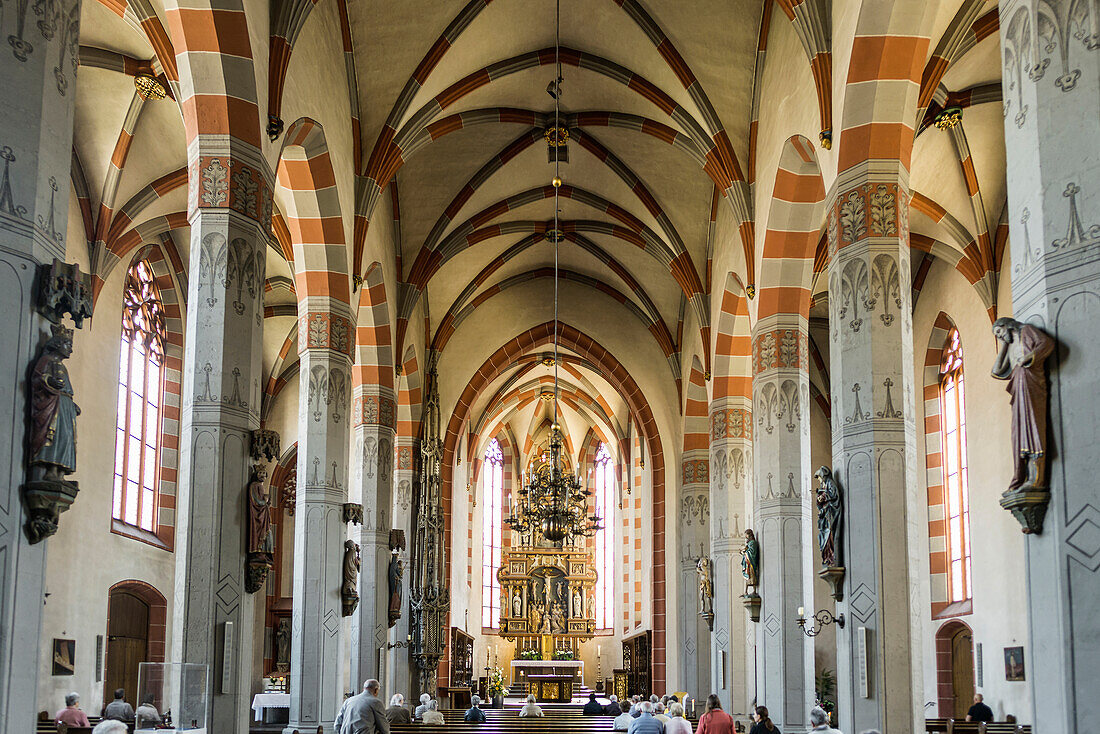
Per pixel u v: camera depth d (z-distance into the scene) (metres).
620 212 29.72
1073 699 7.58
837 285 15.16
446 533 36.56
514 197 29.88
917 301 29.69
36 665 8.01
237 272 14.45
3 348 7.86
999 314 24.36
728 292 25.42
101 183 22.75
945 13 16.94
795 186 19.69
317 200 19.69
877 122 15.02
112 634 24.91
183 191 24.16
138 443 26.52
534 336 36.62
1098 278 7.84
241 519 14.02
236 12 14.30
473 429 45.28
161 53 16.64
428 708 23.86
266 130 15.34
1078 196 8.06
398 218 28.05
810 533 20.23
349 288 20.53
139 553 25.70
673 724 18.23
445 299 33.66
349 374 20.27
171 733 11.62
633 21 21.91
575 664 48.72
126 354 25.72
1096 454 7.68
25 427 8.00
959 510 27.69
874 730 12.35
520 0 21.69
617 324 36.47
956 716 27.50
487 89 24.36
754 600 20.48
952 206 24.23
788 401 20.58
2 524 7.73
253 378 14.57
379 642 25.05
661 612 35.22
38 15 8.39
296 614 18.92
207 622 13.42
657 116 24.47
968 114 22.11
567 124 25.98
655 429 36.03
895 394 14.28
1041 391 8.03
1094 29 8.12
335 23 19.81
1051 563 7.88
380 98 22.02
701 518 31.17
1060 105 8.26
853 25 14.91
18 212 8.09
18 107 8.18
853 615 14.04
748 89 21.81
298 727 18.53
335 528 19.44
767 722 17.20
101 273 23.20
